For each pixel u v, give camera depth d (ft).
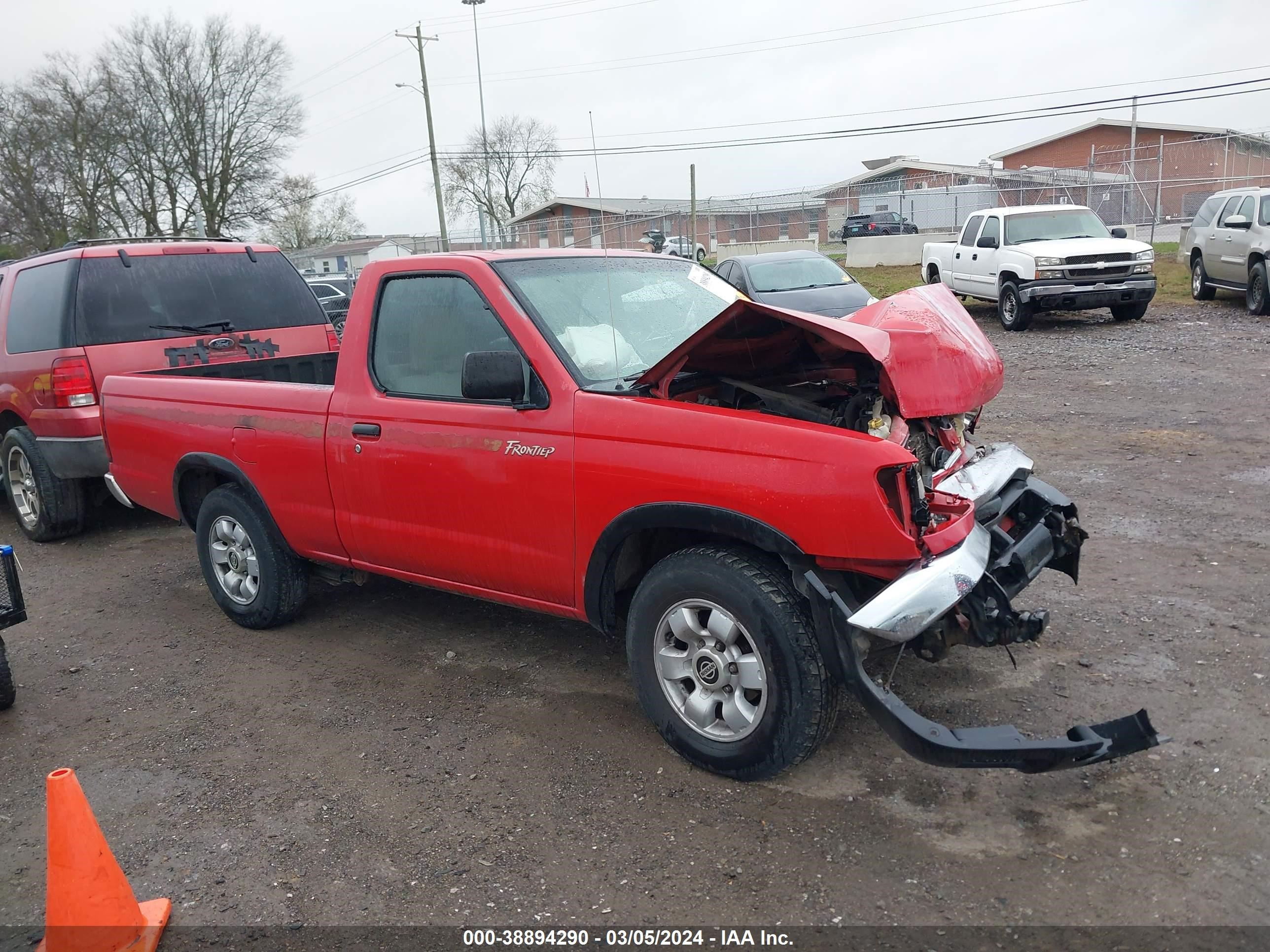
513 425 13.38
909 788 11.84
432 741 13.88
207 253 26.17
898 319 13.05
